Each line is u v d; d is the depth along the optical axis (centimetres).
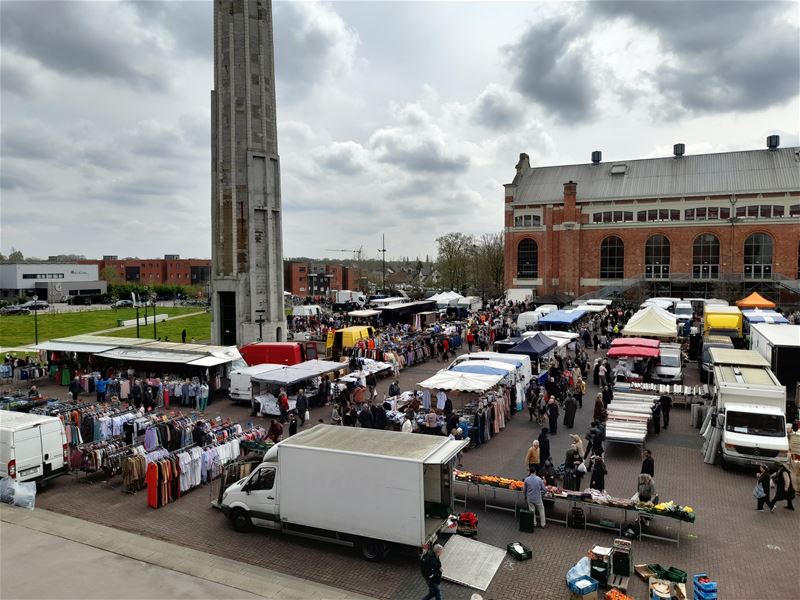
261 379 2789
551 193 8006
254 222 4184
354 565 1371
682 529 1546
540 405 2614
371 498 1348
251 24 4138
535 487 1551
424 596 1221
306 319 6259
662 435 2447
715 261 6988
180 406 3014
